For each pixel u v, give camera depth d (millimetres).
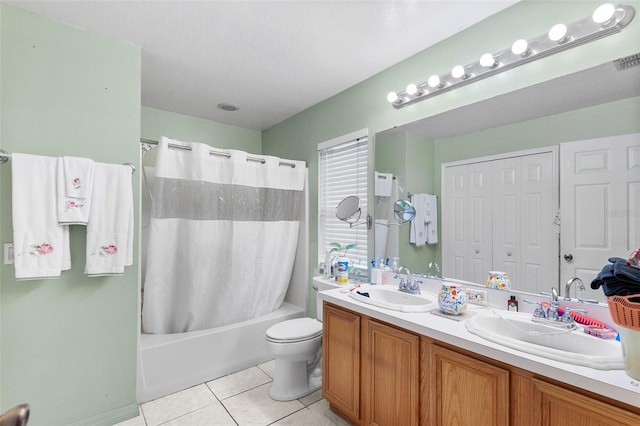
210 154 2639
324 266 2848
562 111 1539
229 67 2445
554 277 1534
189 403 2164
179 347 2348
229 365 2602
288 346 2152
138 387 2154
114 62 2029
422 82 2193
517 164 1691
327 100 3041
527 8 1672
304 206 3273
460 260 1923
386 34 2010
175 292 2559
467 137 1920
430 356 1453
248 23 1900
